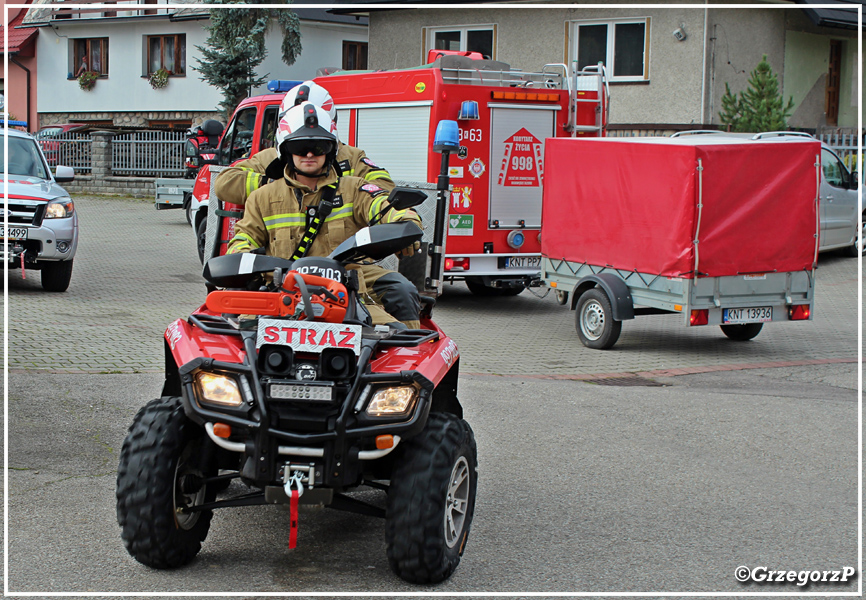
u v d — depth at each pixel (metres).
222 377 4.11
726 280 10.53
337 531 5.07
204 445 4.55
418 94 12.77
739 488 6.02
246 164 5.97
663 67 21.44
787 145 10.70
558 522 5.32
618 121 22.23
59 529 4.89
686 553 4.90
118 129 30.92
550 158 11.98
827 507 5.69
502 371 9.66
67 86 38.12
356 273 4.62
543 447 6.85
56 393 7.50
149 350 9.34
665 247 10.48
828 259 19.12
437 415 4.48
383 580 4.41
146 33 35.84
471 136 12.83
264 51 30.19
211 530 5.02
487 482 6.00
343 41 34.94
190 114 35.22
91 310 11.46
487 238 13.10
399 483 4.26
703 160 10.16
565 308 14.06
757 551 4.95
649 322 13.34
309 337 4.08
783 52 22.52
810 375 9.92
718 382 9.46
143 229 21.41
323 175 4.84
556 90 13.39
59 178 13.02
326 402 4.01
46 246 11.83
